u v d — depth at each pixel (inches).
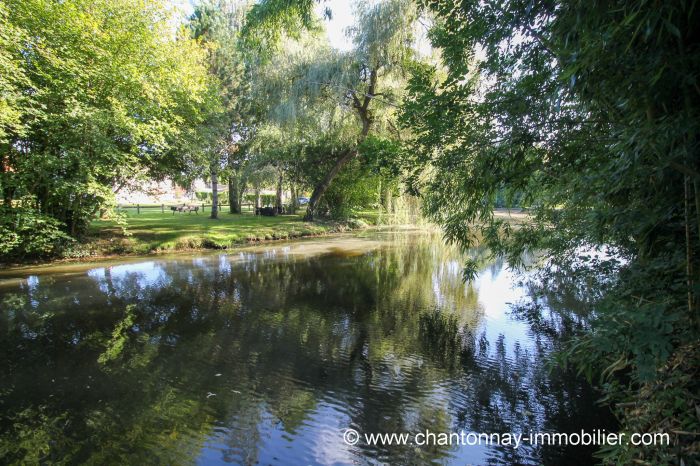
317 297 318.7
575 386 169.8
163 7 480.4
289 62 600.1
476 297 316.5
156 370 186.4
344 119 647.8
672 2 54.7
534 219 216.2
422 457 126.5
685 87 60.5
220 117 695.1
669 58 58.4
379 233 760.3
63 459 124.0
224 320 260.4
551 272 311.9
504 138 118.3
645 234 89.9
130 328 243.0
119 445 131.2
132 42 447.8
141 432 138.5
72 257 456.1
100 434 137.0
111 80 431.2
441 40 139.0
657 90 63.2
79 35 404.2
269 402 159.6
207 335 232.8
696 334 78.2
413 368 190.7
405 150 157.5
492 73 133.0
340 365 193.8
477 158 126.3
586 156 112.3
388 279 385.4
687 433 80.9
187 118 560.4
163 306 288.7
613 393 113.7
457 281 375.2
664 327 70.4
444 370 188.2
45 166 392.5
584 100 77.9
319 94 583.2
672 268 89.7
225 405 156.8
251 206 1274.6
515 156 117.3
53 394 163.8
